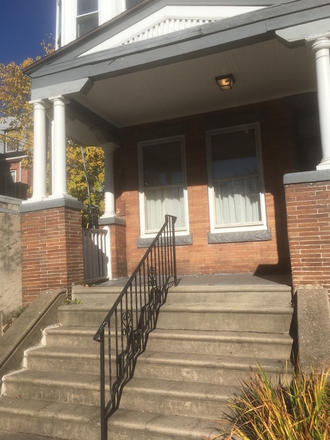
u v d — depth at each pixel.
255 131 7.52
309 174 4.86
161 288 5.37
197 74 6.48
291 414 2.88
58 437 3.79
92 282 7.05
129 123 8.36
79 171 15.57
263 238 7.15
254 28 5.41
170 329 4.79
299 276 4.82
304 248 4.83
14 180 22.94
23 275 6.16
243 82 6.78
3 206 6.33
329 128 4.99
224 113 7.68
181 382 4.01
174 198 8.12
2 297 5.86
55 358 4.65
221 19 5.77
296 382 3.04
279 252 7.07
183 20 6.01
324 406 2.82
